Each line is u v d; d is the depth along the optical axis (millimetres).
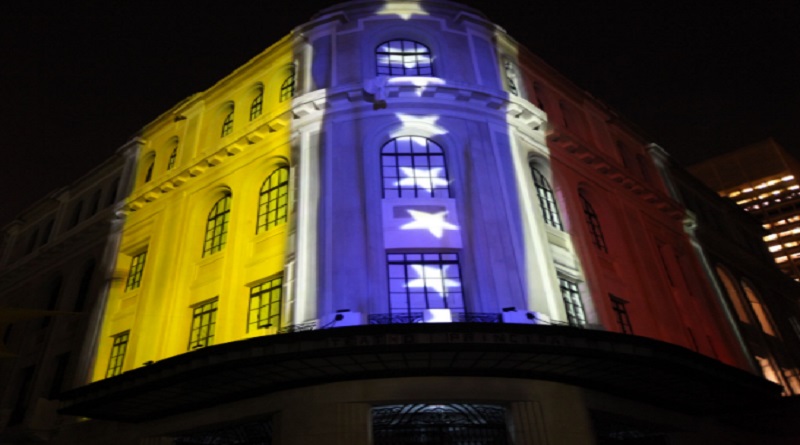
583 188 19281
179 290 17281
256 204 17016
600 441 15125
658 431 15289
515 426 11516
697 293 21625
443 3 19312
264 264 15273
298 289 13547
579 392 12484
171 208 19656
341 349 10219
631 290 17766
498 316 12648
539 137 18203
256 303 15117
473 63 18234
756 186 82750
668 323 18188
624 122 25203
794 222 78125
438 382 11492
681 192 27266
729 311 22078
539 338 10523
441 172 15680
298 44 19328
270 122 17266
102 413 13820
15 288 25172
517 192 15516
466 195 14867
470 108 16625
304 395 11648
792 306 31516
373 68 17641
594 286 16094
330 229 14109
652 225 21922
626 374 12062
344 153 15453
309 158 15773
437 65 17891
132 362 16625
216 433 14320
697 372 12078
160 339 16484
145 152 23406
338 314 12312
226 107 21234
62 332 20594
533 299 13578
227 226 17609
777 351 24844
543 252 14742
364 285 13094
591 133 22391
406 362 11047
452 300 13453
